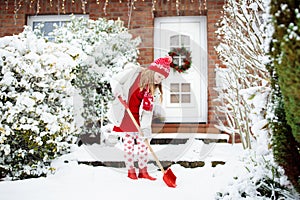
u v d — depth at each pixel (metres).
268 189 2.40
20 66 3.91
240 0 3.53
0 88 3.82
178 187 3.23
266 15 1.79
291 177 1.94
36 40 4.22
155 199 2.77
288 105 1.62
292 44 1.45
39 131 3.91
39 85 3.95
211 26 6.05
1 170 3.79
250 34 3.19
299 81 1.47
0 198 2.72
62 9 6.42
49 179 3.54
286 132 1.88
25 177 3.81
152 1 6.21
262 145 2.54
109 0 6.38
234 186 2.47
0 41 4.06
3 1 6.52
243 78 3.44
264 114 2.48
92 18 6.37
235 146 3.84
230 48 3.76
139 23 6.26
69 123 4.11
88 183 3.36
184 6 6.14
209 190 2.94
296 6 1.51
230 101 3.72
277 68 1.62
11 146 3.85
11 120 3.68
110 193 2.95
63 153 4.18
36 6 6.49
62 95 4.21
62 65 4.09
